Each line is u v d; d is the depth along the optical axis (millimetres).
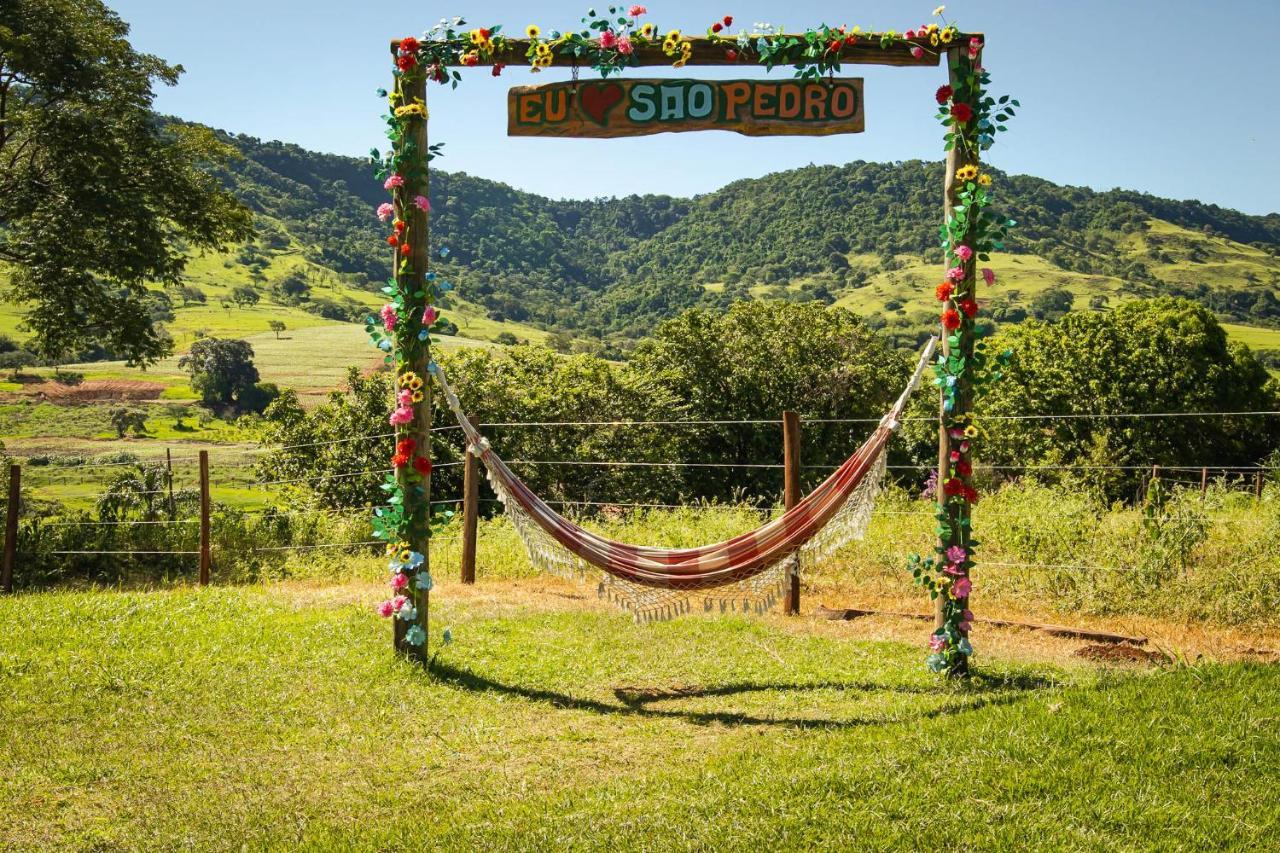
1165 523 9125
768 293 162500
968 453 6535
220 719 5918
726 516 12156
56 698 6211
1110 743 4906
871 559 9805
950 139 6465
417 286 6914
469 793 4871
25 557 13516
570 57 6730
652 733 5703
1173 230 183500
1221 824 4160
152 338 22234
